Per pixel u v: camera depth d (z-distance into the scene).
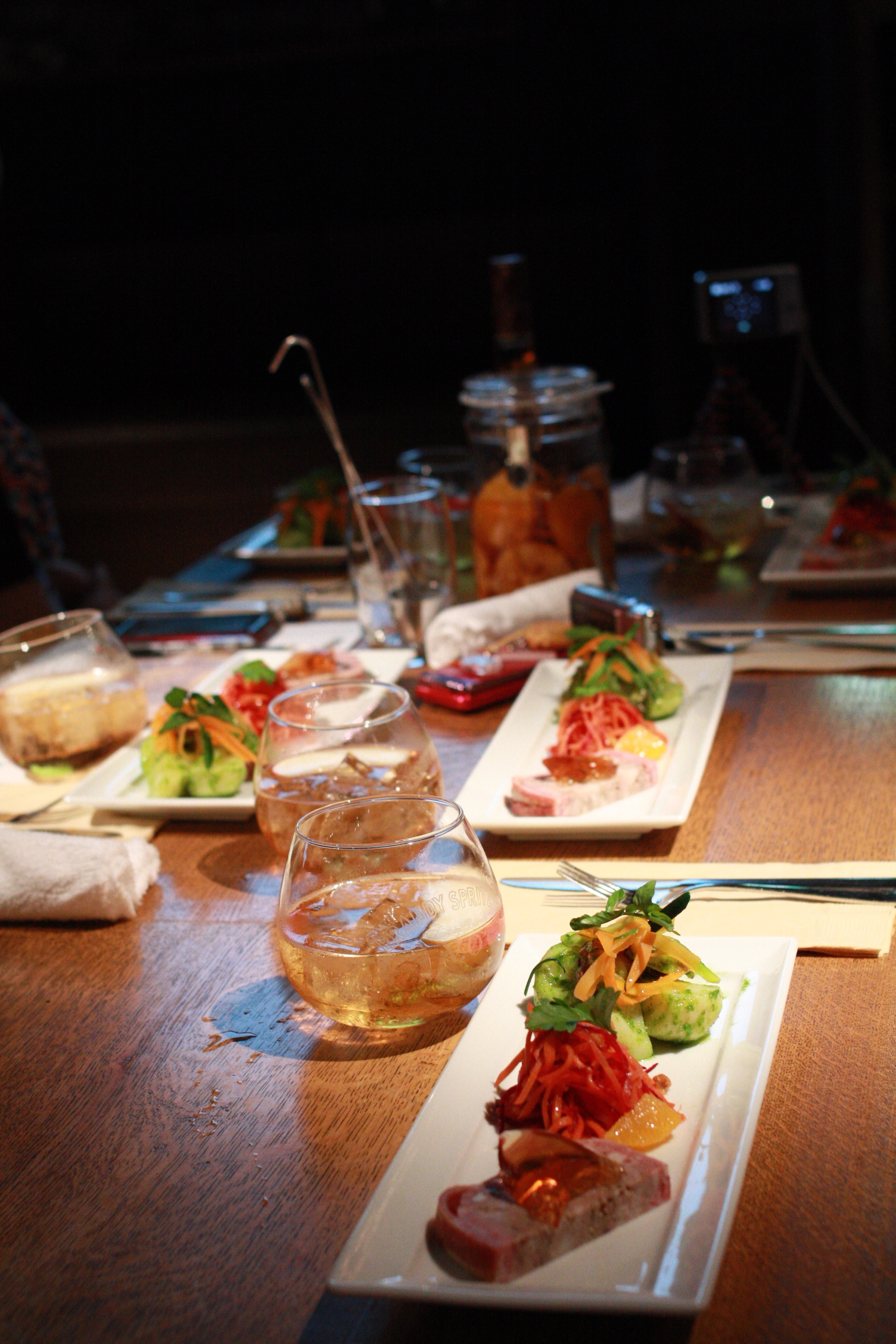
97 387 4.62
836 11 3.40
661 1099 0.91
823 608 1.55
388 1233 0.86
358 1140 0.95
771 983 0.97
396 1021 0.98
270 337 4.46
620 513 1.85
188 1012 1.04
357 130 4.41
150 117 4.48
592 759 1.21
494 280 1.58
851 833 1.14
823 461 3.88
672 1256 0.84
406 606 1.53
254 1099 0.98
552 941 1.02
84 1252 0.91
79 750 1.31
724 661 1.37
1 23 4.34
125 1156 0.95
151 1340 0.87
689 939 1.01
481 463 1.57
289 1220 0.91
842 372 3.67
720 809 1.19
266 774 1.14
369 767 1.13
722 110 3.75
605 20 4.10
